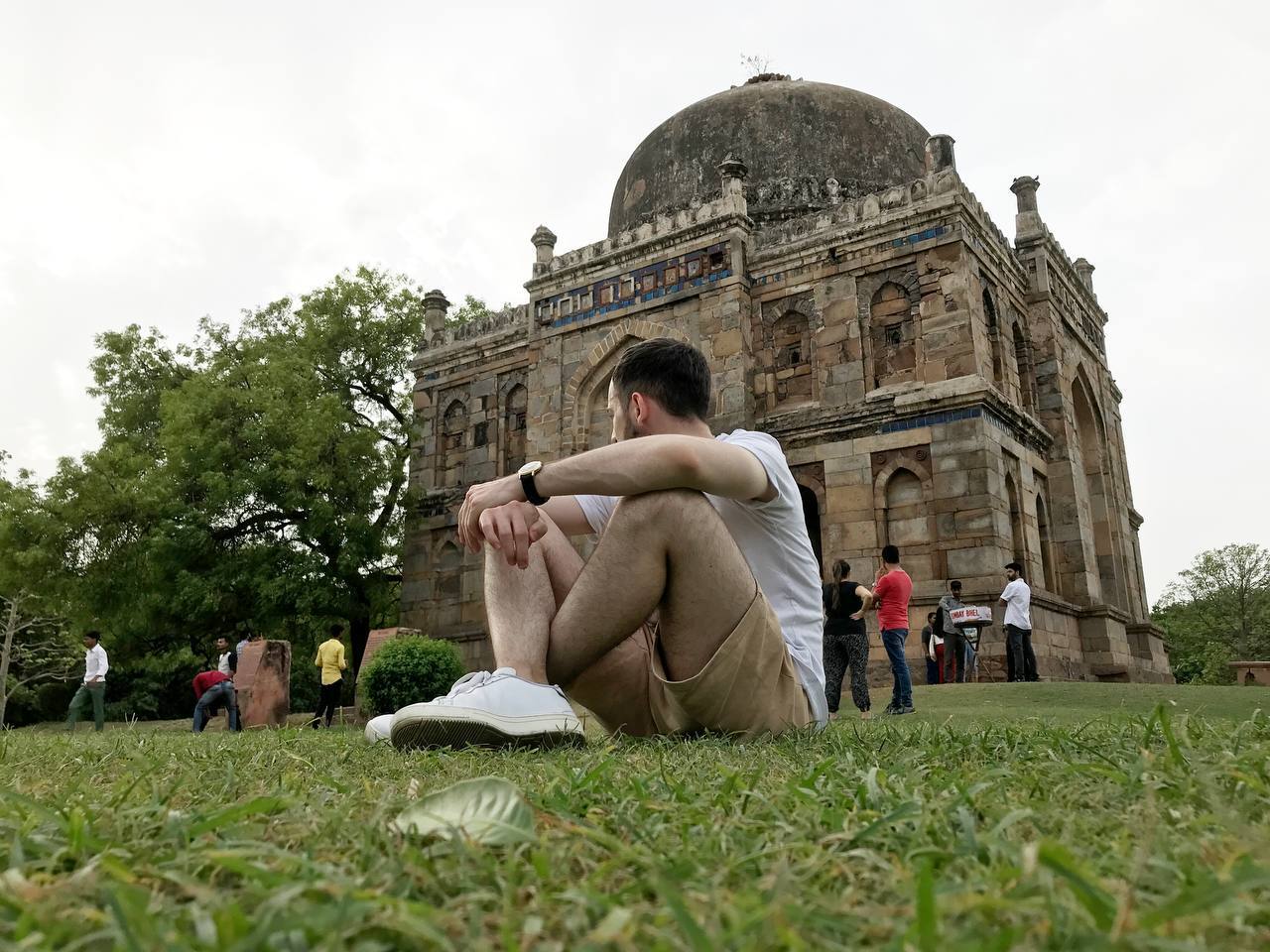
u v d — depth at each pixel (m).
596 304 23.67
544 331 24.47
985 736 3.01
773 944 0.84
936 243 20.03
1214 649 52.69
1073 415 23.92
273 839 1.46
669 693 3.47
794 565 4.09
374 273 29.30
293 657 29.52
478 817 1.39
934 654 17.22
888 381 20.25
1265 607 53.59
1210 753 2.28
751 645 3.45
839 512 19.78
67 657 26.72
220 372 27.42
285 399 25.22
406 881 1.12
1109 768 1.94
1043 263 23.64
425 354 28.27
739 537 4.09
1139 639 23.78
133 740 4.43
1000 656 17.62
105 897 1.00
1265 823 1.43
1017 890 0.97
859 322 20.66
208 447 24.33
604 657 3.75
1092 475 25.33
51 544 22.66
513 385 26.22
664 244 22.84
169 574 23.61
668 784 2.06
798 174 24.67
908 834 1.43
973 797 1.70
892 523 19.39
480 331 27.42
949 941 0.79
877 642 18.95
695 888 1.09
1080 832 1.41
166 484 23.72
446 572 26.05
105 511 23.06
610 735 3.73
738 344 21.27
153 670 28.88
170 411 24.81
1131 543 26.72
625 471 3.27
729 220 21.97
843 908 0.96
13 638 26.83
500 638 3.45
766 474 3.82
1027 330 23.17
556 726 3.26
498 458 25.92
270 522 25.19
